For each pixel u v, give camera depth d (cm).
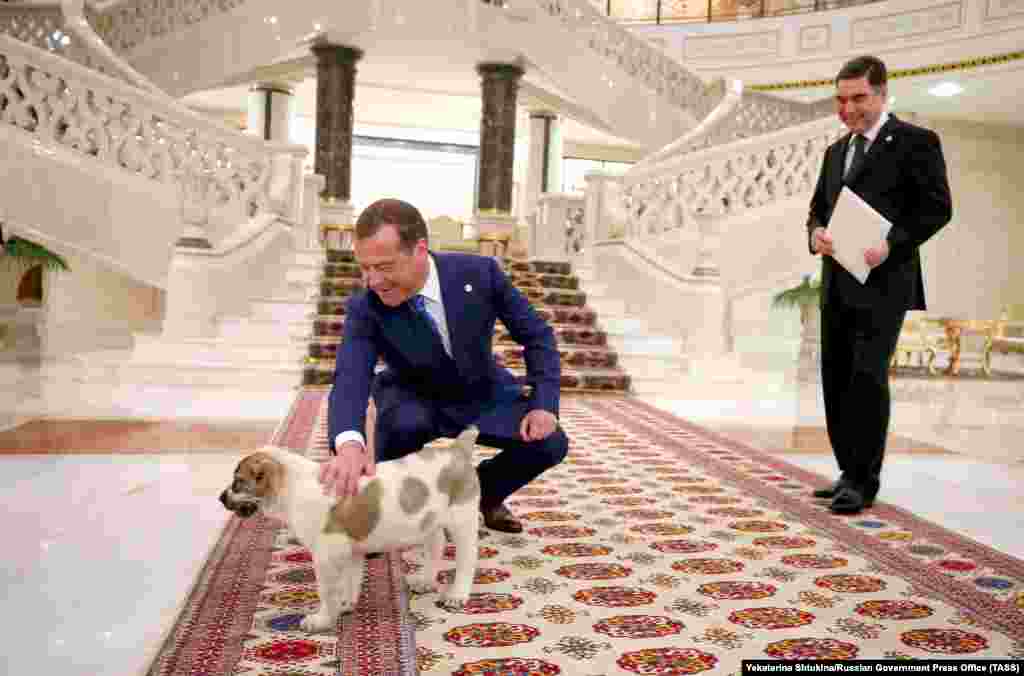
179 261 781
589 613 241
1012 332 1602
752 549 310
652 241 1038
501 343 895
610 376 825
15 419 549
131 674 194
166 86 1176
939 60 1358
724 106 1195
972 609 251
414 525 221
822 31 1497
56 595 247
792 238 1043
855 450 377
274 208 961
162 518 332
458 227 2048
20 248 886
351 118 1351
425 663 204
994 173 1641
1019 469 501
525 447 291
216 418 571
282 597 246
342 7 1208
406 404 273
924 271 1616
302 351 791
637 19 1653
